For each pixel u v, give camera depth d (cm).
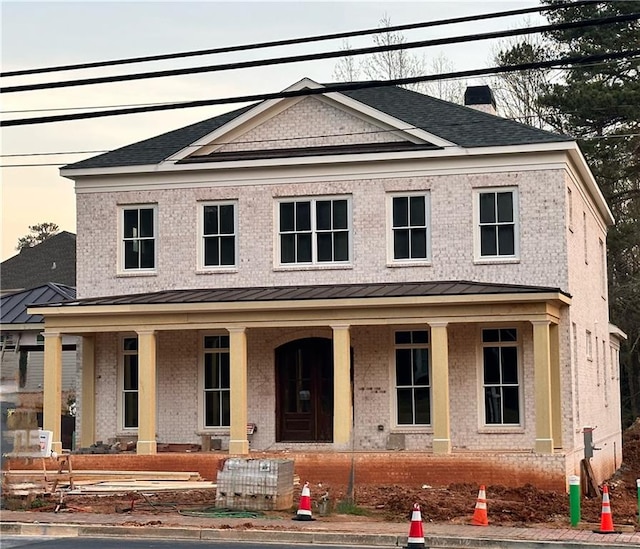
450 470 2542
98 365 3003
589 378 3152
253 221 2942
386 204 2864
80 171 3008
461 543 1789
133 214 3025
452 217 2819
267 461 2166
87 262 3023
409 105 3067
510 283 2770
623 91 4644
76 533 1902
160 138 3128
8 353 3706
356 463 2595
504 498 2370
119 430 2970
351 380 2847
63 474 2422
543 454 2497
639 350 5369
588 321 3198
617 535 1848
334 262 2895
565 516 2131
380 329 2839
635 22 4916
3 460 2498
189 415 2938
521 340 2753
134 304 2731
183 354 2956
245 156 2944
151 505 2214
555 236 2753
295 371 2925
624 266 5275
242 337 2698
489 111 3338
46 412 2775
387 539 1802
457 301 2559
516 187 2789
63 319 2795
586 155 4794
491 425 2758
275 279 2919
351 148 2897
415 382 2816
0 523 1947
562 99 4741
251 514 2089
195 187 2977
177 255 2975
